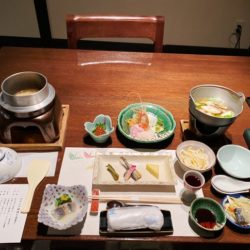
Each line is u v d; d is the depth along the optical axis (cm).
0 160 108
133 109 135
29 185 107
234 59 179
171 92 152
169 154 120
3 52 172
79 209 99
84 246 144
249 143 125
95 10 356
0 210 100
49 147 120
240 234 97
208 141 128
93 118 135
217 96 133
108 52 176
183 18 357
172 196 107
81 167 115
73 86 152
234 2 341
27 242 100
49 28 371
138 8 351
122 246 129
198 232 97
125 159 117
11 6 356
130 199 105
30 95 109
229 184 111
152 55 177
